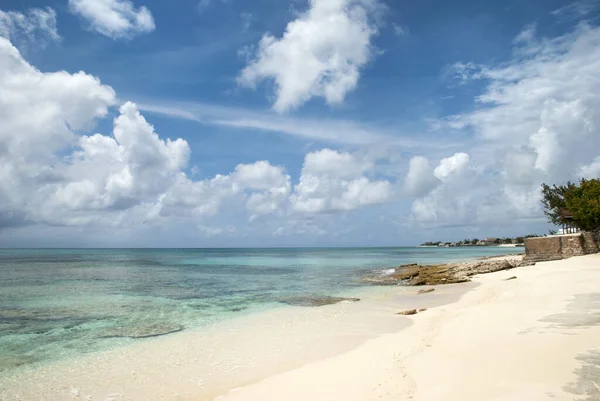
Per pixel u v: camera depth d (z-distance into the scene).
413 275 40.62
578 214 46.94
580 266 32.88
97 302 24.97
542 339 10.69
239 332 16.20
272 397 8.94
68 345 14.60
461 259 84.06
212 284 36.22
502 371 8.62
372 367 10.40
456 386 8.12
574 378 7.75
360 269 57.53
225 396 9.32
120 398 9.57
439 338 12.61
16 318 19.75
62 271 53.19
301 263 78.25
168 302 24.92
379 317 18.45
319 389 9.16
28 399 9.62
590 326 11.59
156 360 12.55
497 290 24.30
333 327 16.58
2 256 118.12
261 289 32.06
